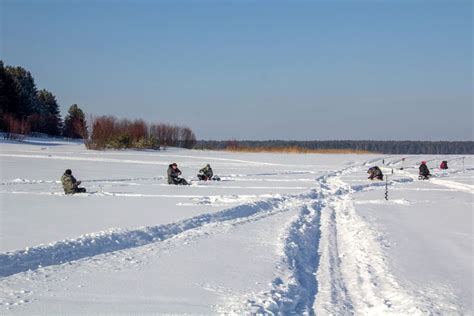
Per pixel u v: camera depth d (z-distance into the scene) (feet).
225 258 35.19
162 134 340.39
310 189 87.20
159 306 24.47
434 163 192.95
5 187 84.74
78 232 42.22
